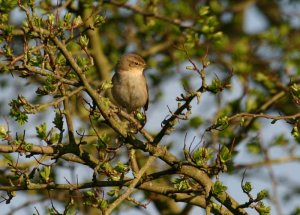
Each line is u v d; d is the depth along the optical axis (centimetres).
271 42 1756
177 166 995
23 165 1319
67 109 987
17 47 1305
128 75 1470
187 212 1481
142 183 1012
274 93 1596
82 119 1532
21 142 930
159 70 1759
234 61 1709
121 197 967
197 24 1495
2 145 928
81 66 932
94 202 958
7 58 890
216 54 1745
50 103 906
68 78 950
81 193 1002
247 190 980
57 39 898
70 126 984
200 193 1020
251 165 1462
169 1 1734
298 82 1595
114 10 1775
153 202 1508
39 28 896
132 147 991
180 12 1694
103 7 1534
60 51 902
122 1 1507
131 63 1477
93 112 950
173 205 1512
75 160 1016
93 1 1485
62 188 979
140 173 991
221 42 1502
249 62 1709
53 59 909
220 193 993
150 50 1709
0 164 1320
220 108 1491
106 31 1797
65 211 964
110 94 1537
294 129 983
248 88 1596
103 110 939
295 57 1719
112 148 966
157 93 1723
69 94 919
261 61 1742
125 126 988
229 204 1041
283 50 1762
